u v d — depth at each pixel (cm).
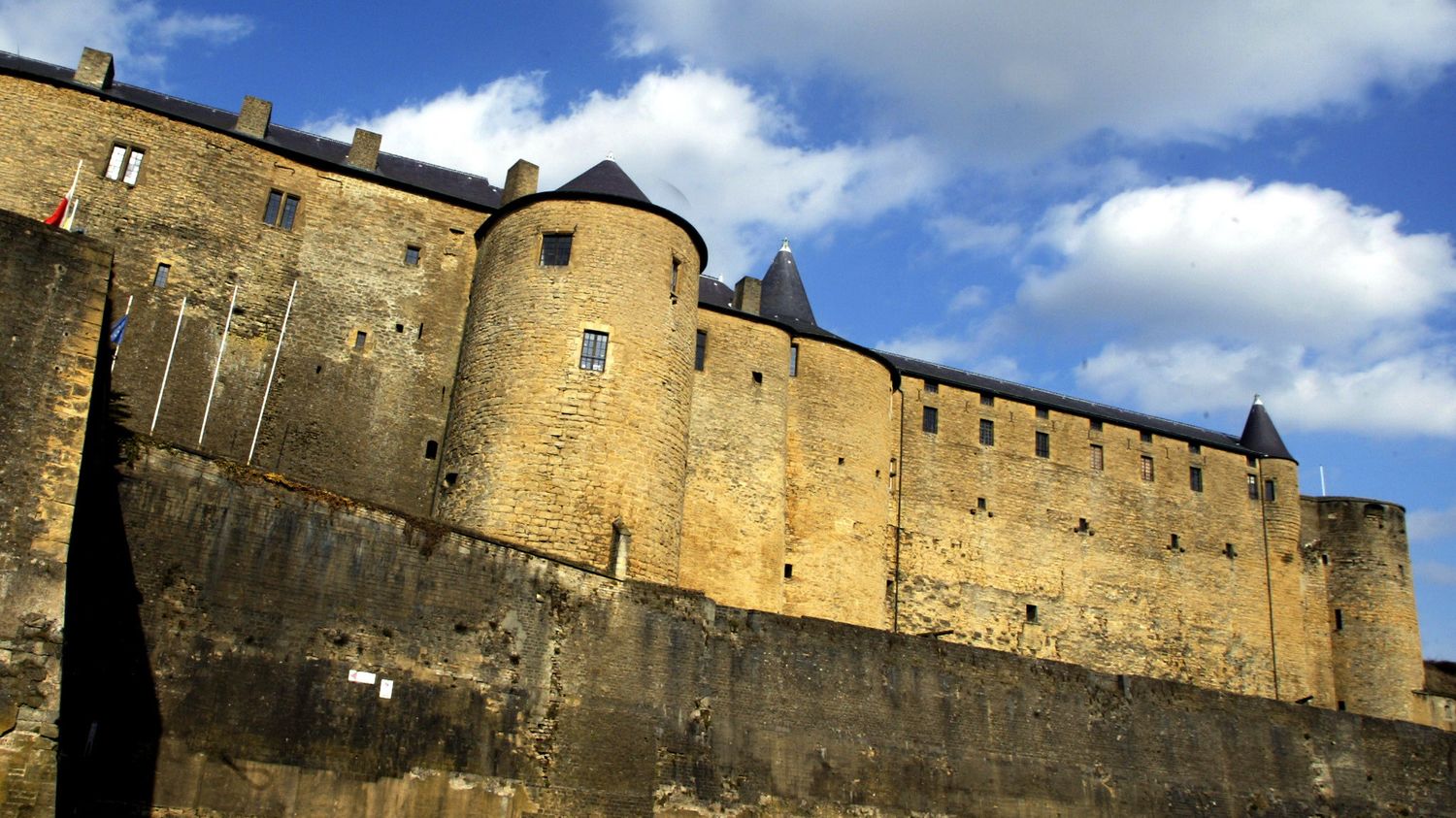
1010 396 4234
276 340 2827
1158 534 4325
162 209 2783
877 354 3569
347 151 3192
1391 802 3372
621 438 2556
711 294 3512
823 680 2497
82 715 1628
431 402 2930
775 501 3200
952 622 3828
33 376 1530
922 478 3966
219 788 1730
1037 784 2767
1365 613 4412
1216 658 4253
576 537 2450
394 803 1889
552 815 2055
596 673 2192
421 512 2838
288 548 1895
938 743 2630
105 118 2791
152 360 2673
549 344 2600
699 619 2364
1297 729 3322
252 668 1808
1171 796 2998
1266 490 4591
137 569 1734
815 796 2397
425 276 3022
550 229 2722
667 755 2230
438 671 2002
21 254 1562
